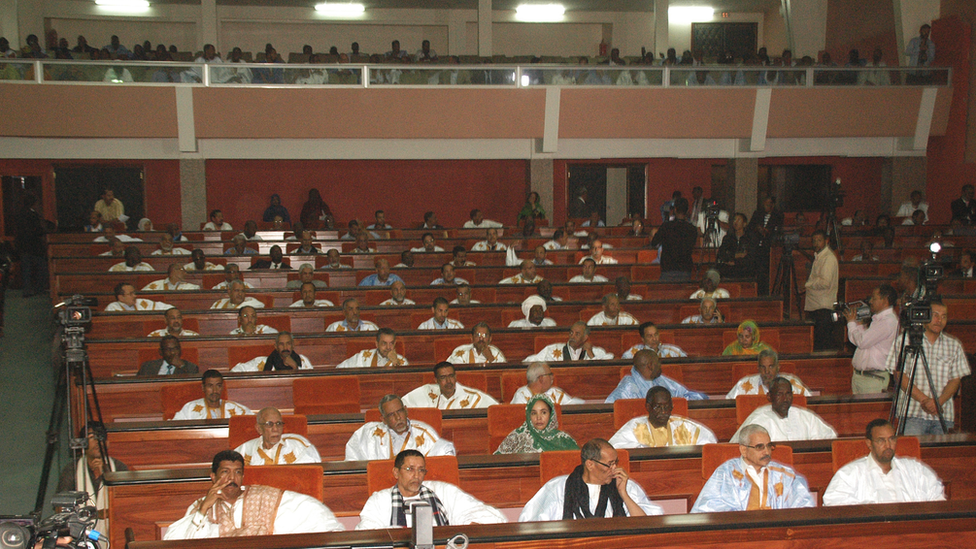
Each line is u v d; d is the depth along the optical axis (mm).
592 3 19578
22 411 7812
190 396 6125
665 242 10609
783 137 17359
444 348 7773
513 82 16250
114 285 10492
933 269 5172
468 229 14875
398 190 17734
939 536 3314
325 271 11281
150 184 16719
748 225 10992
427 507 2844
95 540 2875
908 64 17484
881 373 6391
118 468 4848
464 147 17188
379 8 19562
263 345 7566
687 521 3246
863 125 17219
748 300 9430
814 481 4855
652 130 16828
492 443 5512
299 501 3945
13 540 2713
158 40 19156
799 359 7145
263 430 4949
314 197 16594
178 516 4426
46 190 16219
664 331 8086
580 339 7195
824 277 8312
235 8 19109
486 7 18516
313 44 19766
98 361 7574
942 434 5062
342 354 7938
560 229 13320
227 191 17125
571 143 17375
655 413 5090
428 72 16047
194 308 9750
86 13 18516
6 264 10758
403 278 11344
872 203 18844
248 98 15727
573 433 5758
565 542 3156
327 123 16078
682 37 20875
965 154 17203
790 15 19797
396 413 4992
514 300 10250
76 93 15156
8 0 17250
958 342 5582
